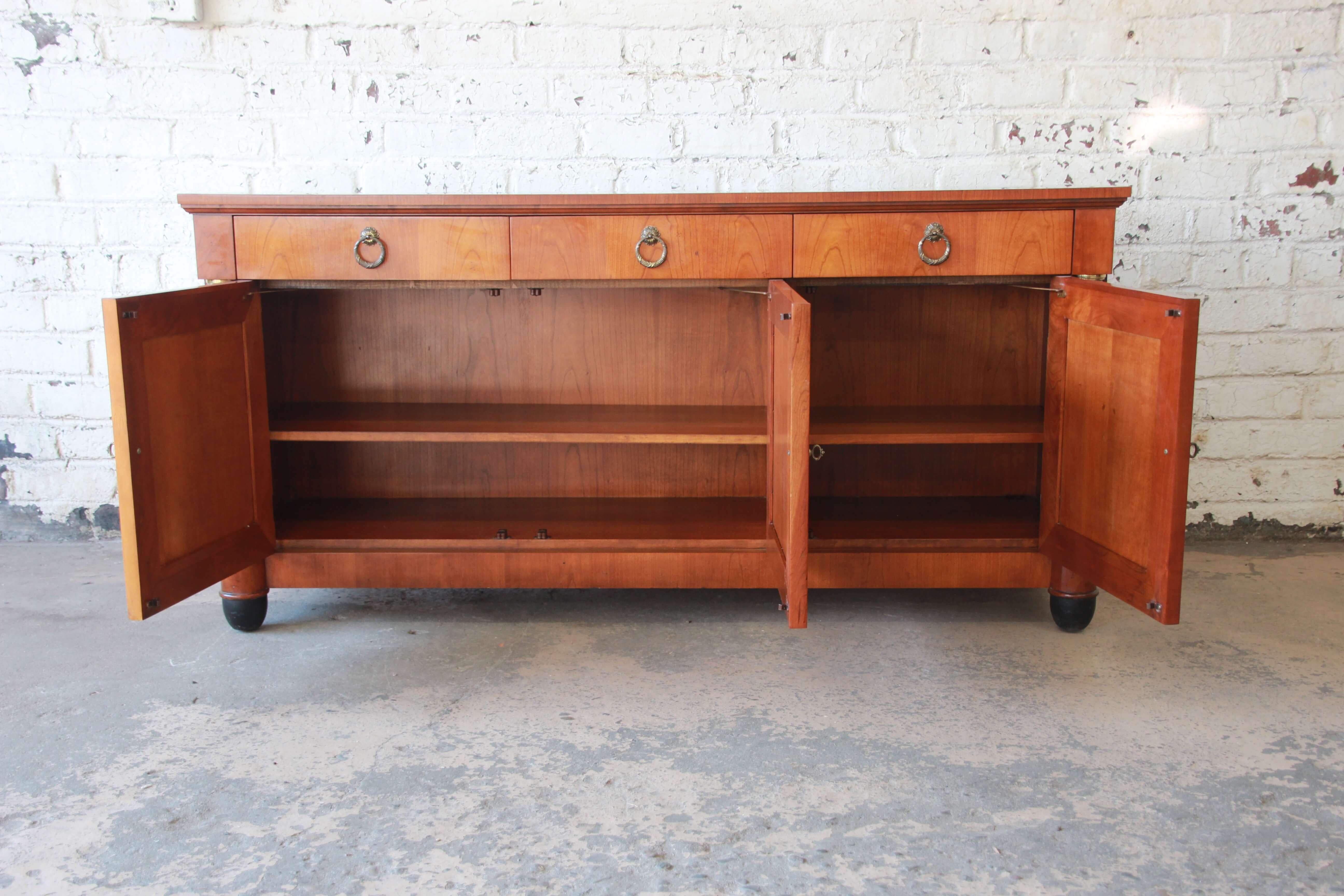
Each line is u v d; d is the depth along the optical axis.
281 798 1.50
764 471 2.48
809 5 2.46
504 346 2.43
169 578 1.79
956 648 2.05
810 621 2.21
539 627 2.18
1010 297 2.39
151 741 1.67
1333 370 2.57
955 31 2.46
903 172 2.52
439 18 2.48
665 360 2.42
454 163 2.54
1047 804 1.48
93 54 2.48
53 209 2.54
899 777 1.56
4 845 1.38
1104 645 2.06
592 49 2.48
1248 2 2.43
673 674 1.93
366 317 2.42
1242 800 1.49
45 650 2.03
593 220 1.97
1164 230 2.53
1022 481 2.48
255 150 2.53
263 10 2.47
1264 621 2.17
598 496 2.48
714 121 2.51
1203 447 2.62
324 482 2.49
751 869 1.33
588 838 1.40
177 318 1.81
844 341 2.40
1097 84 2.47
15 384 2.62
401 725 1.73
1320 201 2.50
